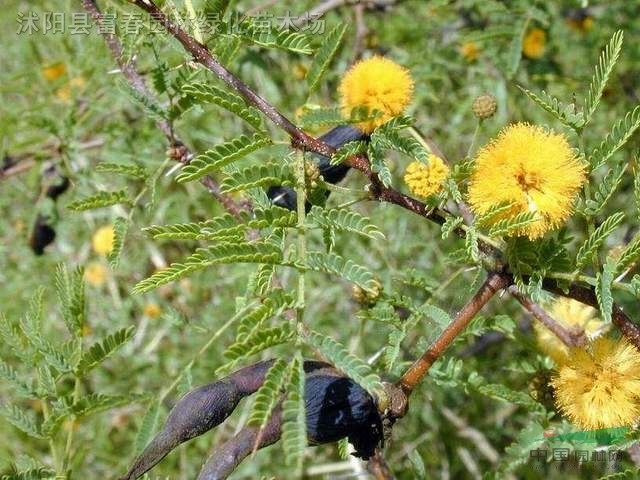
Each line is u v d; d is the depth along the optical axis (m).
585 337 0.18
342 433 0.15
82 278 0.18
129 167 0.21
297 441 0.13
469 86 0.31
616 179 0.16
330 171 0.17
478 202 0.16
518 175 0.15
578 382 0.16
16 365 0.26
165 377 0.30
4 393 0.28
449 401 0.28
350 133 0.17
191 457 0.28
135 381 0.30
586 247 0.16
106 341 0.18
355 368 0.13
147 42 0.21
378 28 0.33
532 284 0.16
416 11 0.34
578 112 0.16
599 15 0.31
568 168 0.15
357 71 0.17
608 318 0.15
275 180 0.15
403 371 0.20
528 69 0.30
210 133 0.28
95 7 0.21
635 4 0.31
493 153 0.16
